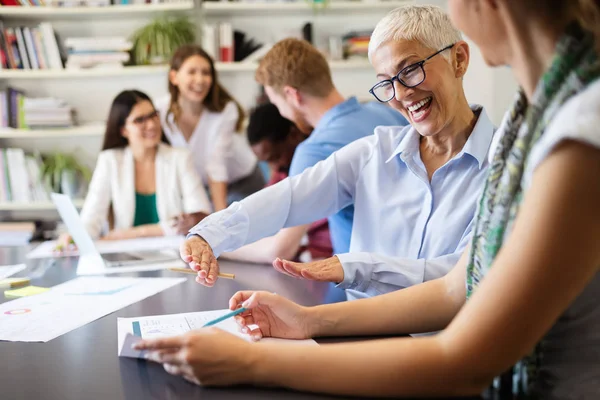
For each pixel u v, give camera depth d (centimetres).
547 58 73
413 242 153
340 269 134
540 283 67
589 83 69
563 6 71
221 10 415
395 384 76
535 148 69
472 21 77
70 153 429
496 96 344
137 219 312
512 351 71
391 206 156
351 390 78
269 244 201
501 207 80
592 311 79
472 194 147
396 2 409
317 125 217
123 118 305
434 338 77
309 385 80
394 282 136
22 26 423
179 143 359
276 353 82
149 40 404
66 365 98
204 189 347
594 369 80
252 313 109
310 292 152
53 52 408
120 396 84
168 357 85
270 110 263
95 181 306
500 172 85
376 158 159
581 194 65
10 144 424
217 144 360
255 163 383
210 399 81
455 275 107
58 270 193
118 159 308
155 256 209
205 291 153
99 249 232
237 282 165
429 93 141
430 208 150
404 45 140
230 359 82
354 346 80
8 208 409
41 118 402
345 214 184
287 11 421
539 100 73
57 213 428
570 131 64
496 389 85
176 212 310
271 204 157
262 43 430
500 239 81
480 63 349
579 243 65
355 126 200
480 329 72
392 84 143
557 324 81
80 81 427
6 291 160
